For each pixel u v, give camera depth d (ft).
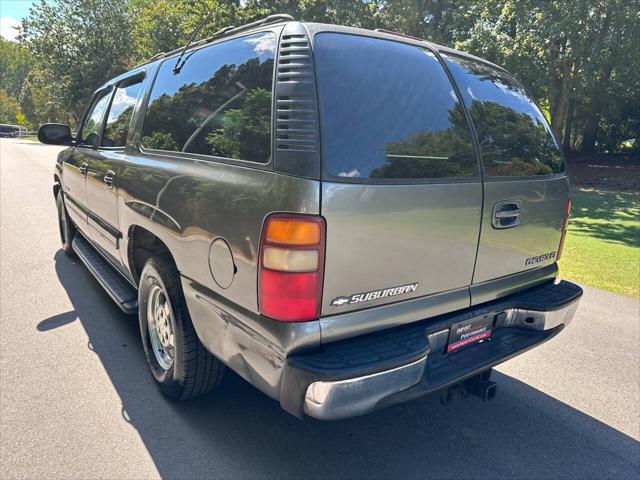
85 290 15.37
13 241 21.35
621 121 76.89
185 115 8.80
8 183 40.04
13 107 266.98
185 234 7.90
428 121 7.42
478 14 60.70
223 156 7.43
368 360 6.28
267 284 6.29
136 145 10.51
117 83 13.20
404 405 9.99
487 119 8.43
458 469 8.09
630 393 10.71
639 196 46.37
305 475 7.75
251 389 10.15
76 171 14.67
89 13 117.29
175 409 9.30
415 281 7.22
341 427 9.10
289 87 6.37
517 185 8.50
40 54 118.93
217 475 7.63
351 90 6.65
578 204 42.16
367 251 6.54
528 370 11.67
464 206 7.63
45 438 8.30
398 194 6.73
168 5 85.10
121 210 10.63
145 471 7.64
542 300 9.07
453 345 8.07
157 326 9.85
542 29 49.19
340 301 6.45
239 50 7.74
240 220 6.67
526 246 9.00
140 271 10.81
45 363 10.83
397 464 8.14
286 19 7.39
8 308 13.84
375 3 63.52
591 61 49.73
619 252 24.59
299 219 6.04
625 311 15.70
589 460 8.46
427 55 8.02
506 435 9.09
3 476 7.39
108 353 11.35
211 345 7.71
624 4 46.47
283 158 6.26
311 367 6.04
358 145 6.47
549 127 10.13
